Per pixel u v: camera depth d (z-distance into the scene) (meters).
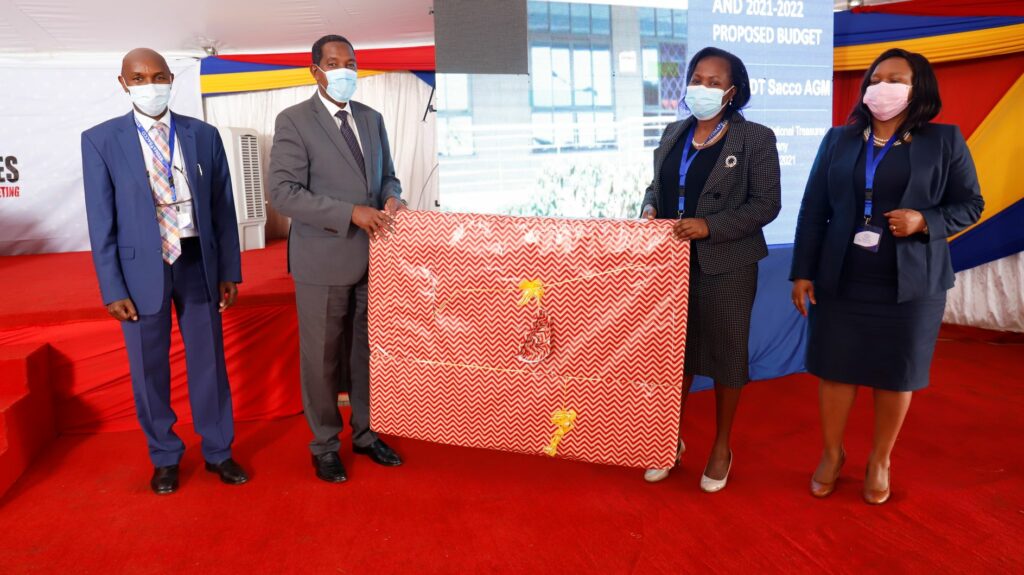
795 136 3.56
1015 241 4.43
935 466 2.64
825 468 2.42
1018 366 3.86
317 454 2.66
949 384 3.58
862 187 2.25
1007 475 2.55
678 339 2.23
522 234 2.28
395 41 6.32
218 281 2.64
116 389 3.17
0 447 2.54
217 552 2.11
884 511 2.31
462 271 2.33
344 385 3.36
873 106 2.18
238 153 5.87
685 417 3.24
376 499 2.45
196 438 3.05
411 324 2.41
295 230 2.58
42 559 2.08
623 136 3.53
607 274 2.24
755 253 2.39
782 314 3.71
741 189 2.34
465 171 3.34
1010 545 2.08
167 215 2.43
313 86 6.76
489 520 2.29
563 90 3.41
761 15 3.41
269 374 3.32
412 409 2.47
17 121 6.14
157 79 2.33
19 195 6.21
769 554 2.06
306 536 2.20
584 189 3.51
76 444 3.01
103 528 2.26
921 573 1.95
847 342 2.32
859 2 4.61
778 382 3.68
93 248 2.37
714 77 2.27
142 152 2.38
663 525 2.24
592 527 2.23
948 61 4.51
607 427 2.32
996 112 4.47
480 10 3.27
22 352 2.88
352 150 2.55
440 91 3.28
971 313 4.70
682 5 3.52
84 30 5.55
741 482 2.55
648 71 3.52
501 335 2.34
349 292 2.61
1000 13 4.29
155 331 2.49
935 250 2.22
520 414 2.38
